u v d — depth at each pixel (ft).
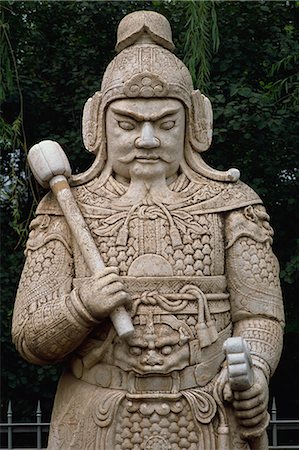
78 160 20.97
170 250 9.36
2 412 20.51
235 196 9.79
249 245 9.68
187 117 9.91
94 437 9.15
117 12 21.99
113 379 9.21
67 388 9.50
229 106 19.60
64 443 9.27
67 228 9.64
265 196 20.52
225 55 20.88
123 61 9.77
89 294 8.96
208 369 9.26
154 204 9.56
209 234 9.50
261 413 9.09
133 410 9.12
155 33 9.84
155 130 9.62
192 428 9.14
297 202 20.45
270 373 9.38
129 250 9.32
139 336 9.12
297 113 19.98
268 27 21.30
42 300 9.38
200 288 9.31
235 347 8.68
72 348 9.26
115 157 9.73
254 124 19.57
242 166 20.29
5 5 20.11
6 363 20.36
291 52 20.77
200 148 9.98
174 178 9.88
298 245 19.26
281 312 9.69
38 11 21.99
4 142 19.02
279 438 21.34
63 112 21.70
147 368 9.07
